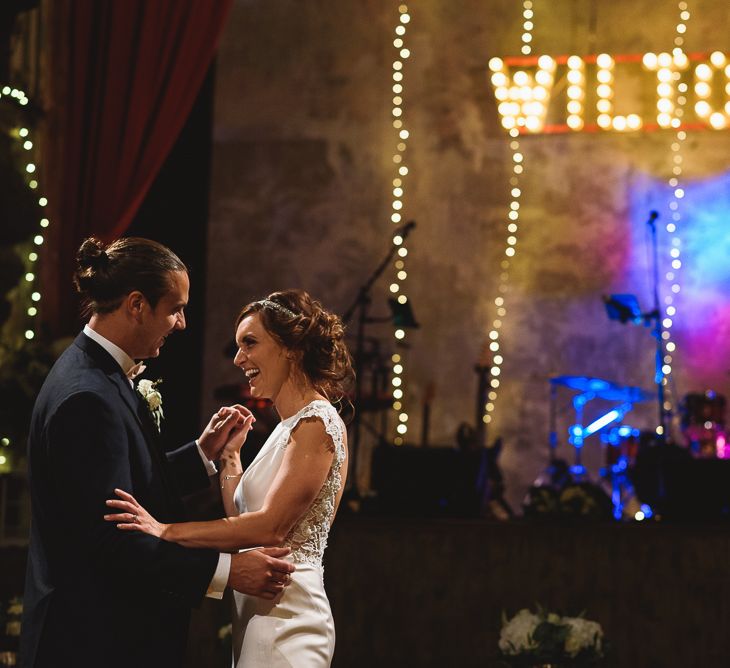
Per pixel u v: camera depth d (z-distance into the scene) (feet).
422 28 33.35
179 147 32.12
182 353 31.89
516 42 32.94
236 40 33.96
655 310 29.50
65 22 27.89
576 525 19.19
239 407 11.60
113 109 27.66
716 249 31.63
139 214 31.27
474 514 23.20
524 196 32.55
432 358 32.37
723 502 22.21
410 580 19.38
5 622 16.21
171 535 9.76
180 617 10.18
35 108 26.73
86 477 9.46
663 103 32.07
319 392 10.85
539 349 32.07
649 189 32.09
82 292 10.26
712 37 32.12
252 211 33.40
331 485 10.48
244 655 10.30
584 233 32.22
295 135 33.53
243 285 33.17
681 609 18.80
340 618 19.42
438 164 32.99
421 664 19.16
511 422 31.89
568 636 14.60
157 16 28.07
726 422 30.17
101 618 9.61
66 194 27.32
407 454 23.70
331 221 33.17
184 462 11.37
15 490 21.52
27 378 21.48
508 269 32.42
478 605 19.17
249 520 10.00
